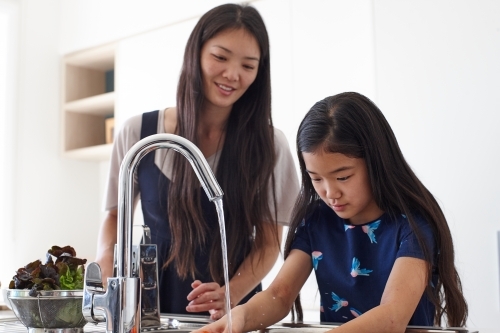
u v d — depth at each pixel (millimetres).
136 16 3359
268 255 1653
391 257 1252
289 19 2736
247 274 1598
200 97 1624
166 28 3225
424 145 2303
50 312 1096
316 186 1258
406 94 2354
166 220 1640
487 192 2148
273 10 2795
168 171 1631
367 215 1306
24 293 1088
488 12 2174
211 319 1307
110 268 1653
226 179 1629
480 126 2174
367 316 1060
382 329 1045
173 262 1621
